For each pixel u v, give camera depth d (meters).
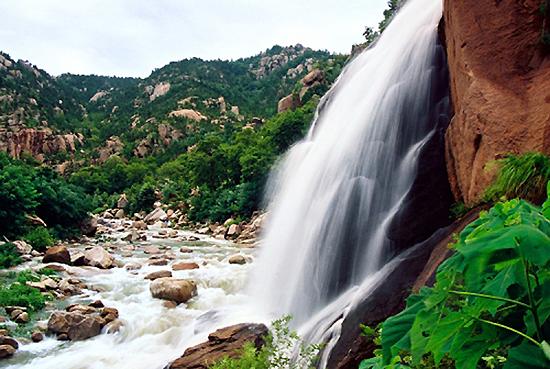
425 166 7.94
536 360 1.24
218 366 5.45
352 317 6.33
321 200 10.15
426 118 9.07
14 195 23.75
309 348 5.78
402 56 10.62
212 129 127.44
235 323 9.12
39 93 159.38
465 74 6.95
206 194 45.91
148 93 190.50
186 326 10.34
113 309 11.41
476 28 6.84
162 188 64.75
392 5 28.77
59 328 10.03
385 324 1.70
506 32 6.28
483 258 1.30
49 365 8.48
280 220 12.35
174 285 12.75
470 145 6.46
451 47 8.05
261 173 36.25
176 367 7.21
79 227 31.67
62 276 15.70
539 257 1.19
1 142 108.00
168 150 117.25
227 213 39.09
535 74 5.78
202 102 155.62
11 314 10.91
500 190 5.24
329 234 9.12
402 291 6.17
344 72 16.81
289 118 39.22
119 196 74.31
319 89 57.47
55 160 113.06
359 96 12.33
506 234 1.26
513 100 5.82
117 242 28.72
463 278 1.56
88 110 191.38
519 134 5.50
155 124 132.00
